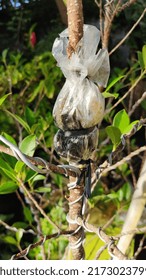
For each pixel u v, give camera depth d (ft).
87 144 7.55
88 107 7.52
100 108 7.54
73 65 7.50
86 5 15.07
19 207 15.23
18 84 12.71
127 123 8.09
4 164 7.85
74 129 7.55
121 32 14.03
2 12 19.25
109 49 14.15
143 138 13.56
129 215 8.52
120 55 14.33
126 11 12.75
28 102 12.10
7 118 12.51
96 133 7.59
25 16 18.30
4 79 12.22
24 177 7.89
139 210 8.49
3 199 15.19
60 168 7.56
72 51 7.51
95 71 7.54
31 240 12.84
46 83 11.22
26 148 7.86
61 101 7.55
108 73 7.58
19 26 17.72
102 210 11.28
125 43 13.35
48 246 10.08
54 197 10.77
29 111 8.39
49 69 12.06
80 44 7.50
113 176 11.70
